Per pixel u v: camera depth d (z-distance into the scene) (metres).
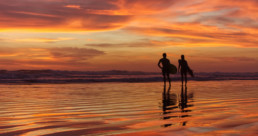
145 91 9.77
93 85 13.65
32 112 4.74
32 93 8.79
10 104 5.91
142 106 5.55
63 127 3.41
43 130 3.24
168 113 4.55
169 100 6.71
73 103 6.09
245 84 14.48
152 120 3.87
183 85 13.71
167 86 12.98
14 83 14.75
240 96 7.67
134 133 3.04
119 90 10.25
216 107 5.28
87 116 4.28
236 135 2.86
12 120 3.93
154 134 2.98
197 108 5.16
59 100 6.72
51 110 4.99
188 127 3.33
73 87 11.98
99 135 2.97
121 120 3.88
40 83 15.14
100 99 6.96
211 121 3.72
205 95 8.06
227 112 4.57
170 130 3.17
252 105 5.55
